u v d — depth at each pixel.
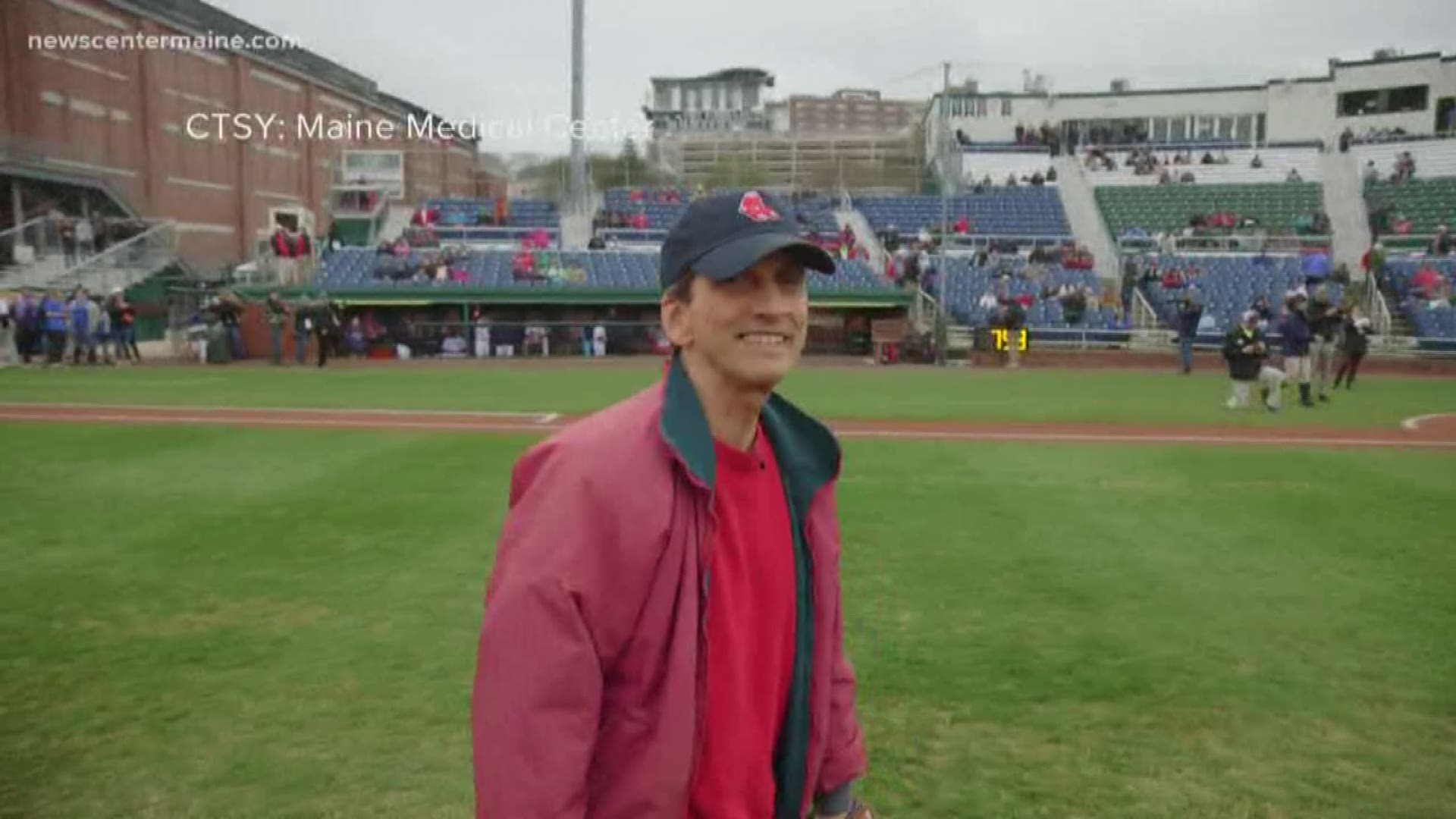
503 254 36.94
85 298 27.91
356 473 11.19
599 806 1.84
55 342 27.72
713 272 1.85
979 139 56.03
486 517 9.03
